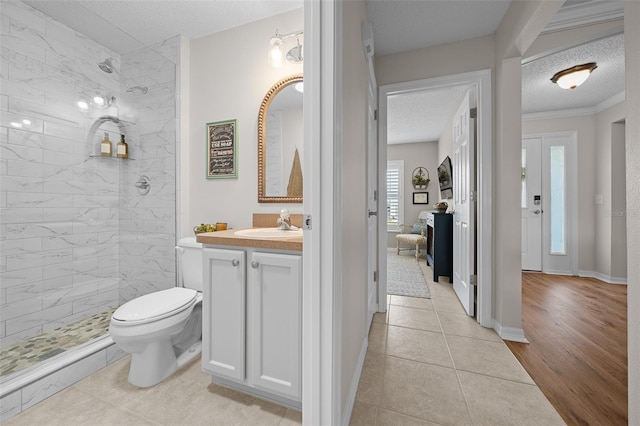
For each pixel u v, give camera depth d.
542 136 3.72
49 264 2.04
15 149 1.88
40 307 1.98
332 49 0.93
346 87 1.12
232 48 2.09
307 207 0.98
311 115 0.96
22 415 1.22
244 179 2.05
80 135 2.21
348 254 1.17
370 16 1.83
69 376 1.42
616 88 2.99
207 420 1.20
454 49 2.11
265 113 1.97
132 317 1.35
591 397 1.32
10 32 1.85
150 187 2.29
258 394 1.34
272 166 1.96
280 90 1.94
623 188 3.23
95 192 2.30
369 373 1.52
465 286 2.43
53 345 1.81
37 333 1.96
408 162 5.63
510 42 1.75
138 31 2.14
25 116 1.92
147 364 1.43
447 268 3.30
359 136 1.47
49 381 1.34
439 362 1.62
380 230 2.40
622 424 1.16
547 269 3.75
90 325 2.11
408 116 3.97
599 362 1.61
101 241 2.34
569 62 2.44
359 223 1.49
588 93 3.11
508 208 1.91
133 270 2.38
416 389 1.39
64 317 2.11
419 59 2.20
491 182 2.05
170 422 1.19
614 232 3.26
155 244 2.28
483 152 2.06
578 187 3.57
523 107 3.53
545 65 2.48
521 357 1.67
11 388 1.22
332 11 0.93
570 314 2.34
